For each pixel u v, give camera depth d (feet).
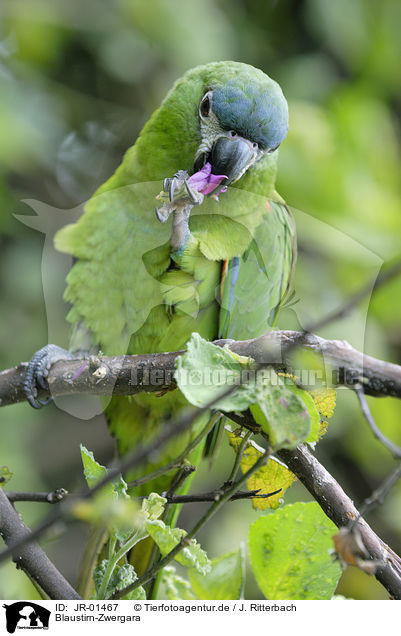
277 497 7.77
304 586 7.54
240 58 20.61
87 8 19.80
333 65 21.42
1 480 7.69
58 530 7.19
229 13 20.92
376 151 19.83
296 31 21.39
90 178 19.01
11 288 18.01
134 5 19.67
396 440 17.81
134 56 19.90
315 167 17.44
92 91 20.13
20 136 18.01
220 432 12.59
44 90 19.61
